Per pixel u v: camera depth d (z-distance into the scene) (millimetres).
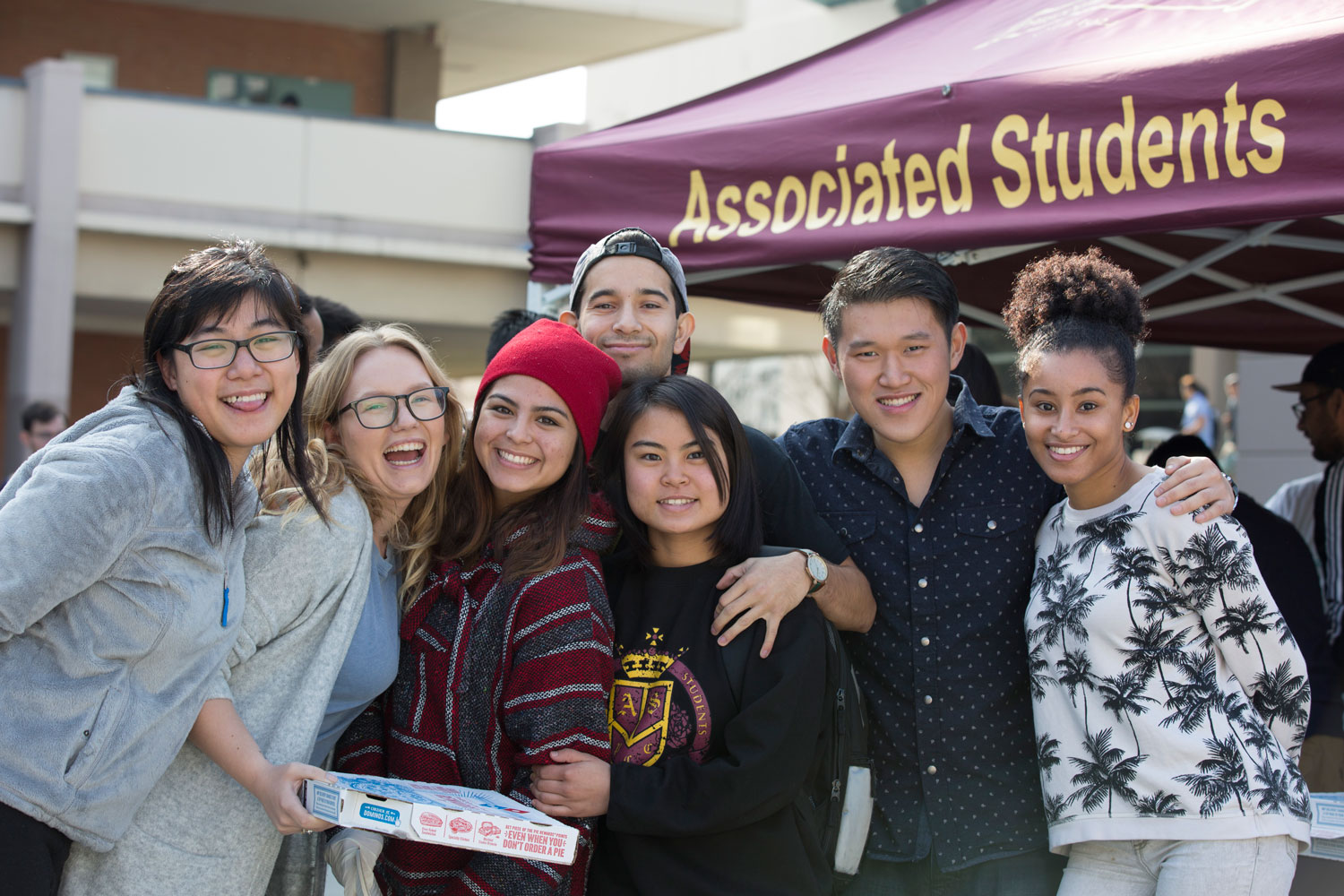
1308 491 4629
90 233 10969
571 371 2326
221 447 2059
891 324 2439
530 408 2299
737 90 3795
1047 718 2348
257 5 15477
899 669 2531
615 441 2381
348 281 11578
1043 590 2389
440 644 2307
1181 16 2785
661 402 2301
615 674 2320
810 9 19156
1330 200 2354
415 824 1808
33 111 10750
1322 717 3553
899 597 2541
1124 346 2307
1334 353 4195
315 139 11492
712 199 3273
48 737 1856
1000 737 2479
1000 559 2520
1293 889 2707
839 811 2365
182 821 2070
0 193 10766
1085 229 2672
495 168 11938
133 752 1918
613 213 3455
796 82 3600
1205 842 2143
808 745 2215
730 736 2188
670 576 2371
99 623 1887
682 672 2277
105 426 1971
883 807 2518
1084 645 2275
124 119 11016
